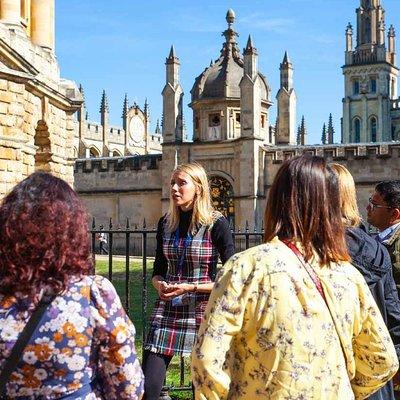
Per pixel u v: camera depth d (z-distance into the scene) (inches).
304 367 137.5
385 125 4458.7
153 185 1973.4
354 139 4520.2
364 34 4517.7
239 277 141.5
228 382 137.6
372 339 150.1
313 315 140.4
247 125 1815.9
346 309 146.0
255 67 1822.1
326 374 139.6
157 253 282.2
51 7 975.6
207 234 266.5
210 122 1916.8
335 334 143.3
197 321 262.7
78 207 137.3
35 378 125.9
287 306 138.9
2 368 125.3
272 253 144.6
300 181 151.3
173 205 270.2
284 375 136.9
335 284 146.5
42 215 131.4
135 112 3378.4
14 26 853.2
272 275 140.8
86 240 136.6
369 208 259.4
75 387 128.5
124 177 2015.3
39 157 949.8
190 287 258.4
